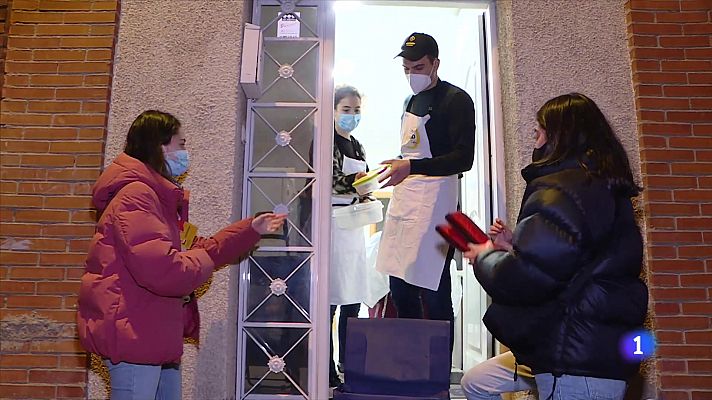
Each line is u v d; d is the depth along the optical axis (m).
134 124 2.18
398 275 3.30
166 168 2.17
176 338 2.02
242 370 3.17
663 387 2.90
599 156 1.83
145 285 1.90
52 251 2.98
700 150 3.09
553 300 1.79
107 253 1.95
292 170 3.35
